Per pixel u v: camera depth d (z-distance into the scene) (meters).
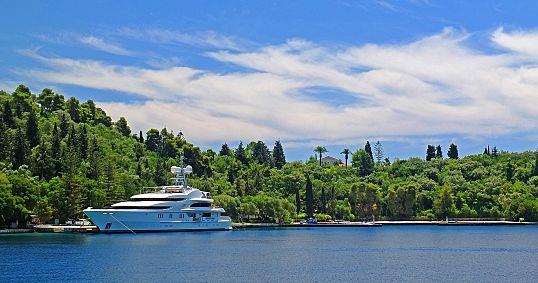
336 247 154.88
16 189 185.50
